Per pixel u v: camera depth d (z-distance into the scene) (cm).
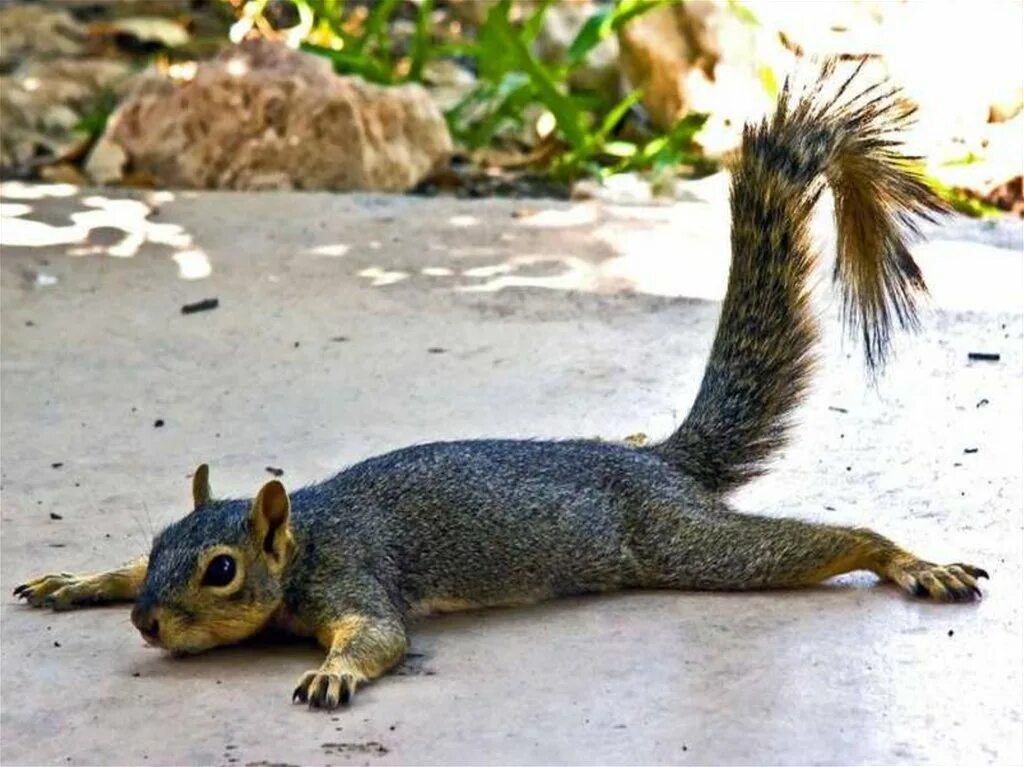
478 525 849
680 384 1131
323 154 1619
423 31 1764
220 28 2039
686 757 685
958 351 1149
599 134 1653
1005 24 1503
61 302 1326
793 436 958
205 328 1273
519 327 1251
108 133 1659
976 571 830
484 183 1659
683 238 1426
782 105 952
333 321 1279
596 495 871
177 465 1036
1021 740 690
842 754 683
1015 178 1494
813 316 935
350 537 821
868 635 791
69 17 2020
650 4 1658
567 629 819
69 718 742
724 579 859
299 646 817
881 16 1564
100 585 865
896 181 934
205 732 722
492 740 704
